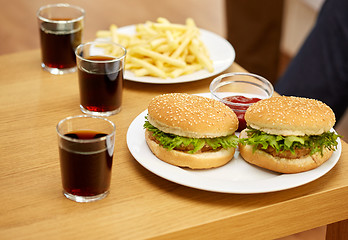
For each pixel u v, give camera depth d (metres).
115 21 2.38
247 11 1.88
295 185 0.75
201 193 0.76
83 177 0.72
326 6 1.42
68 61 1.02
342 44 1.38
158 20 1.08
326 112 0.80
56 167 0.79
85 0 2.57
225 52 1.08
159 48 1.01
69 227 0.70
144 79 0.97
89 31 2.26
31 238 0.68
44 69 1.04
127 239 0.69
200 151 0.78
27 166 0.79
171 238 0.70
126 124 0.89
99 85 0.89
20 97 0.95
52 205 0.73
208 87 1.01
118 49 0.95
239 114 0.88
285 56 2.19
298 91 1.44
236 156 0.82
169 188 0.77
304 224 0.79
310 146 0.78
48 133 0.86
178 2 2.62
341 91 1.40
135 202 0.74
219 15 2.52
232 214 0.73
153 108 0.80
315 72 1.41
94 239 0.69
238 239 0.75
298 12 2.04
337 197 0.79
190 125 0.77
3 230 0.69
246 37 1.93
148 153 0.80
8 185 0.76
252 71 1.99
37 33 2.23
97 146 0.71
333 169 0.82
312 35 1.43
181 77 0.99
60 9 1.05
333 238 0.87
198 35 1.09
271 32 1.89
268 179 0.76
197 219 0.72
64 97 0.96
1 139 0.84
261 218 0.75
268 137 0.78
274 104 0.80
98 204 0.73
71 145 0.71
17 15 2.36
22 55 1.08
